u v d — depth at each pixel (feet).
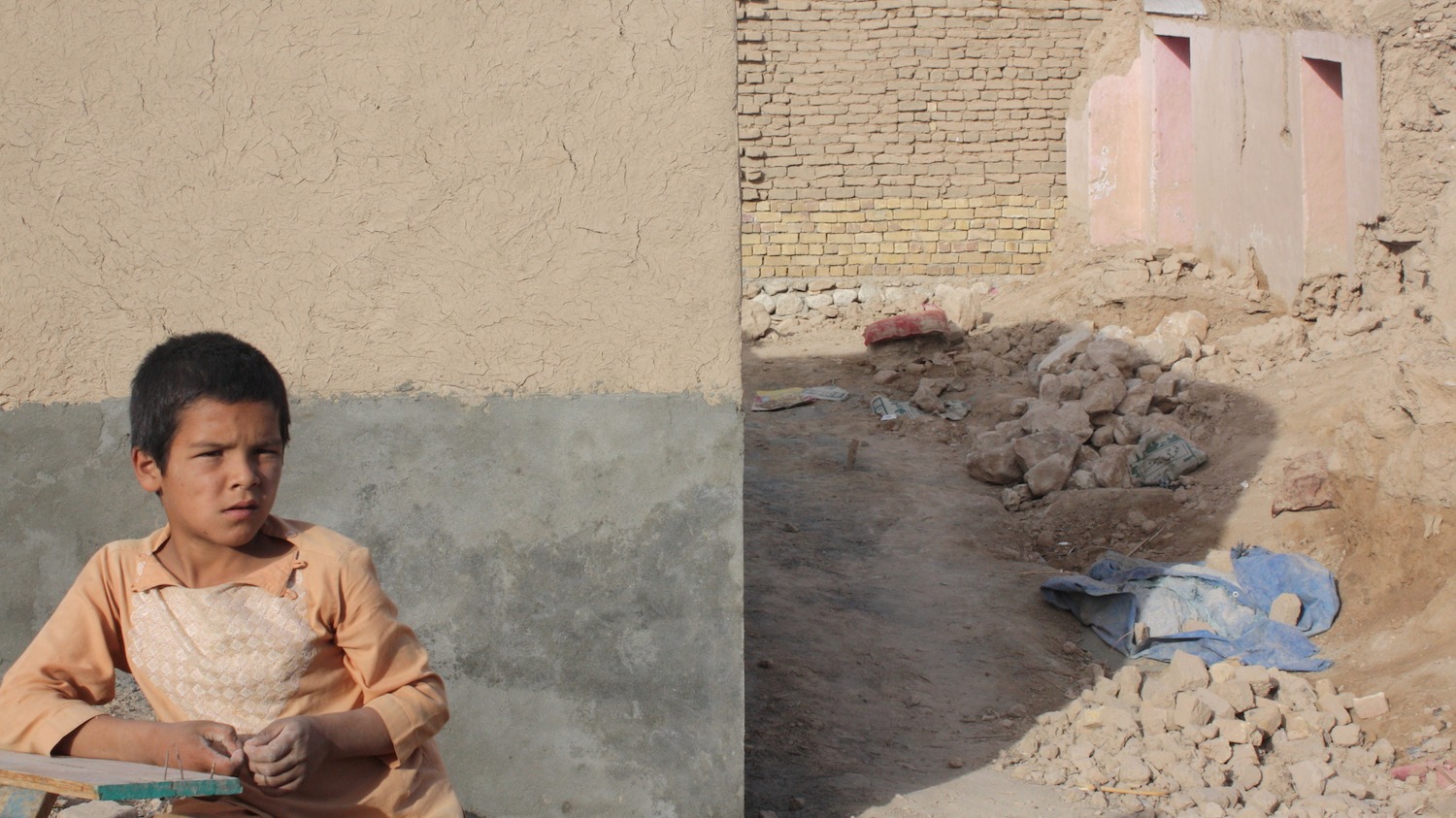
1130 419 29.73
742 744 14.51
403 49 13.94
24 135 13.65
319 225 13.99
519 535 14.33
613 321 14.30
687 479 14.40
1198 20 40.14
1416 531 20.99
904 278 47.39
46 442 13.89
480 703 14.39
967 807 16.01
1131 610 21.91
